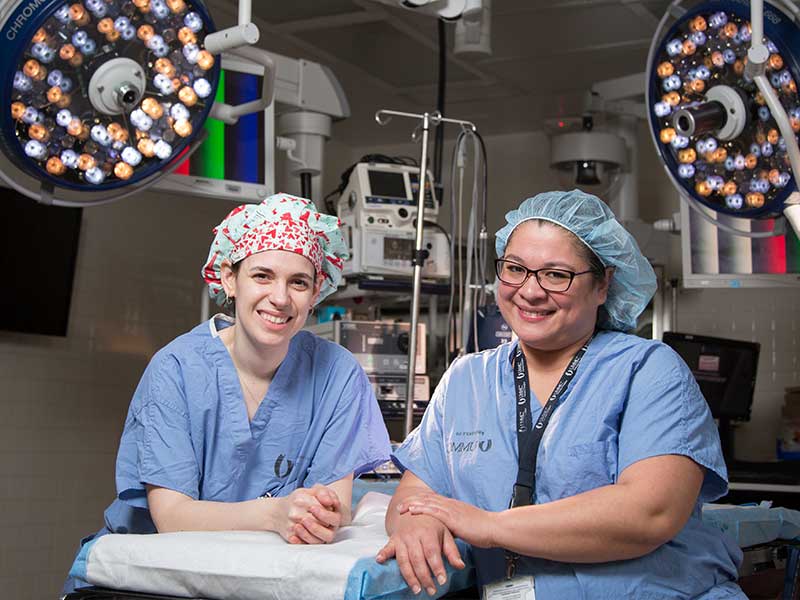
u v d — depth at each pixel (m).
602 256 1.83
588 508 1.60
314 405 2.28
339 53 5.86
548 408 1.81
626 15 5.20
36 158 2.97
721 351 5.01
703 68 3.25
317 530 1.77
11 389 5.30
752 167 3.20
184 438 2.11
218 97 4.06
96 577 1.71
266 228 2.06
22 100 2.89
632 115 5.52
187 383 2.14
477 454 1.84
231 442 2.16
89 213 5.77
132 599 1.67
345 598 1.48
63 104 2.95
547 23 5.33
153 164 3.19
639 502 1.62
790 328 6.02
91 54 2.96
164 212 6.26
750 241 4.36
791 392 5.56
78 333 5.67
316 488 1.84
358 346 3.95
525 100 6.57
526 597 1.67
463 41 3.89
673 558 1.75
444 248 4.36
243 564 1.58
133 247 6.03
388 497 2.39
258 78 4.21
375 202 4.26
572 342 1.85
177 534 1.78
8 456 5.25
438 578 1.56
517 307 1.83
